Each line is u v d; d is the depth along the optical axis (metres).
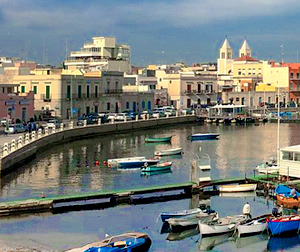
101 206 52.66
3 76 127.88
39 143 85.25
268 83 185.12
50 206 50.69
